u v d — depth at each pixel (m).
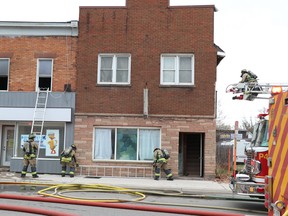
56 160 18.80
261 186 9.69
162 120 18.58
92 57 19.06
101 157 18.88
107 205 5.46
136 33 18.95
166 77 18.83
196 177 18.61
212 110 18.47
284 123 5.34
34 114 18.70
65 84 19.03
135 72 18.83
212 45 18.66
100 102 18.89
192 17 18.80
